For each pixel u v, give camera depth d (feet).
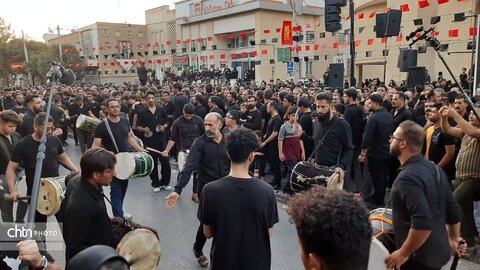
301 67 100.89
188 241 17.11
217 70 101.55
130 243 9.80
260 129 26.91
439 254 8.71
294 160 22.52
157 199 23.39
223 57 122.01
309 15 109.40
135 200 23.25
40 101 25.26
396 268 8.79
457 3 55.47
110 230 9.82
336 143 17.46
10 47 133.80
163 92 37.32
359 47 77.66
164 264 14.94
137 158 18.61
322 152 17.63
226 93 38.65
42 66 125.39
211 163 14.29
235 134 9.00
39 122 14.53
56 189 13.60
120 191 18.94
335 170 16.05
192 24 132.16
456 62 56.95
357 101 23.03
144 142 27.22
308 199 4.93
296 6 47.24
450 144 15.78
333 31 30.81
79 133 35.27
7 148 16.42
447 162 15.98
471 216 14.55
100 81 143.54
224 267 8.78
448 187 9.16
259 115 27.04
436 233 8.68
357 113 22.33
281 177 26.37
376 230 10.03
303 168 16.65
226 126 21.43
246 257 8.73
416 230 8.30
